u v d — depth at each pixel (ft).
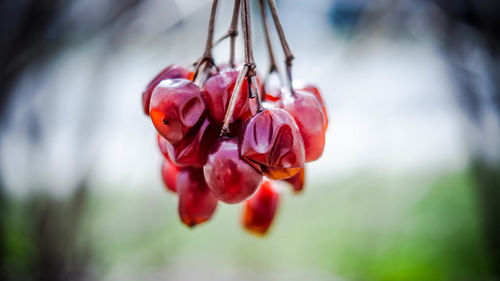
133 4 0.92
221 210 1.76
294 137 0.40
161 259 1.35
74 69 1.11
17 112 1.00
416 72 2.29
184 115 0.41
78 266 1.09
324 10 1.26
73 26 0.95
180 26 0.95
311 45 1.46
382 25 0.98
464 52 0.97
